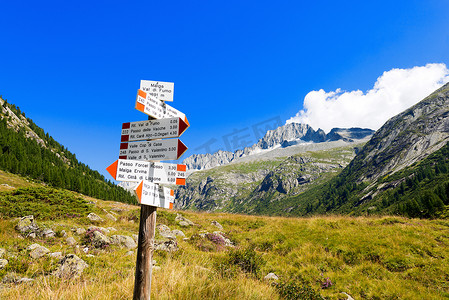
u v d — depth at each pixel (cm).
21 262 959
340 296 1148
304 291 899
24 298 562
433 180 12544
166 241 1482
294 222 2291
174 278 607
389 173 18712
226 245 1892
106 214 2359
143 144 466
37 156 13788
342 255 1577
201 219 3003
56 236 1470
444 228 1808
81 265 977
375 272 1358
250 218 2980
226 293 546
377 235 1747
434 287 1191
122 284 610
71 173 13788
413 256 1455
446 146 16112
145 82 486
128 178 409
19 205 1866
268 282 959
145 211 420
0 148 11200
